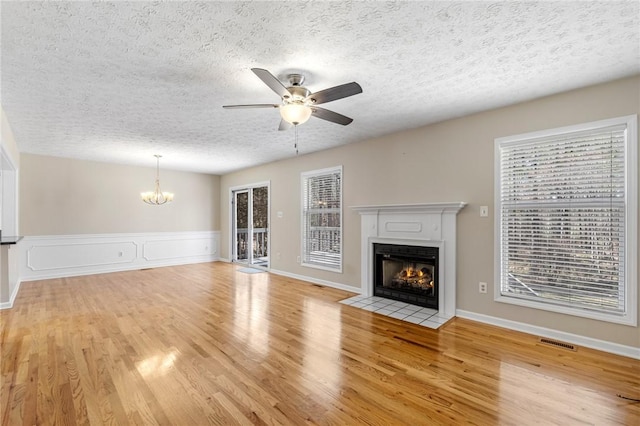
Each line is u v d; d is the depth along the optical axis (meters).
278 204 6.24
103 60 2.27
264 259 6.98
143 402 1.96
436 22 1.85
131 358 2.55
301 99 2.44
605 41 2.05
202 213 7.81
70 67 2.37
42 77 2.52
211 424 1.76
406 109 3.34
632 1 1.66
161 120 3.63
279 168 6.22
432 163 3.86
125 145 4.86
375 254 4.49
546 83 2.71
